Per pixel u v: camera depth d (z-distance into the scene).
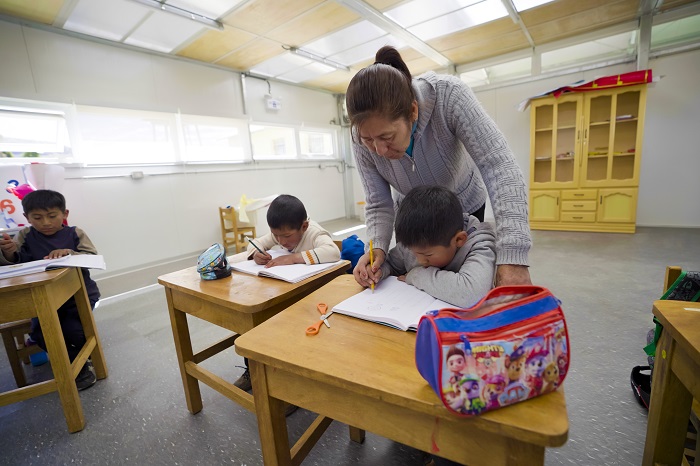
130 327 2.21
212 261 1.17
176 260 4.09
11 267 1.34
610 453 1.06
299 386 0.64
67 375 1.26
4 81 2.85
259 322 0.99
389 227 1.03
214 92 4.39
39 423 1.36
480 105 0.80
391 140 0.70
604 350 1.62
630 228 4.07
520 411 0.41
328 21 3.30
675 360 0.75
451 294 0.69
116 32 3.25
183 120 4.14
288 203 1.34
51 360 1.24
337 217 6.61
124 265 3.64
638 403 1.27
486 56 4.84
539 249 3.57
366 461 1.09
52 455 1.18
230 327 1.06
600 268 2.83
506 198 0.70
